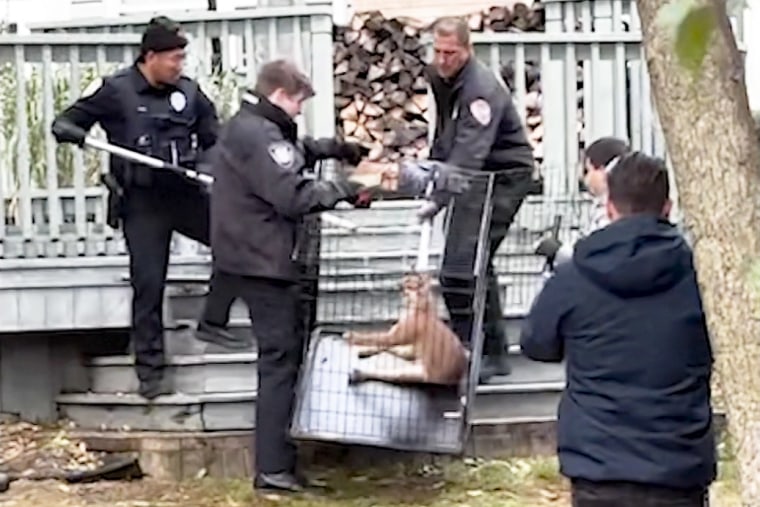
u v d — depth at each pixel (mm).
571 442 4410
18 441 8023
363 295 7648
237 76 9031
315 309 7262
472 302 7055
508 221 7410
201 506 7016
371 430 6977
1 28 12367
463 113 7266
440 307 7070
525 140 7520
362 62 12461
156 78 7559
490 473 7691
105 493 7289
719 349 3201
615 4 10469
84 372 8461
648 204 4414
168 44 7496
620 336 4340
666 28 2393
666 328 4320
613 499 4324
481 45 8742
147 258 7707
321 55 9016
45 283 8359
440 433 6938
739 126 3119
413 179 7055
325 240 8094
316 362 7066
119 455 7785
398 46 12477
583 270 4422
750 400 3162
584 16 10578
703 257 3189
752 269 2898
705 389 4398
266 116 6891
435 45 7410
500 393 8031
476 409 8016
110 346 8602
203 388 7992
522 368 8141
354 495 7258
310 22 9000
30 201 8445
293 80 6910
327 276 7562
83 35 8398
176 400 7867
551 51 8914
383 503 7098
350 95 12414
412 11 13547
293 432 7039
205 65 9031
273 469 7188
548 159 8906
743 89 3137
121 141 7594
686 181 3186
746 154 3127
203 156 7727
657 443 4301
